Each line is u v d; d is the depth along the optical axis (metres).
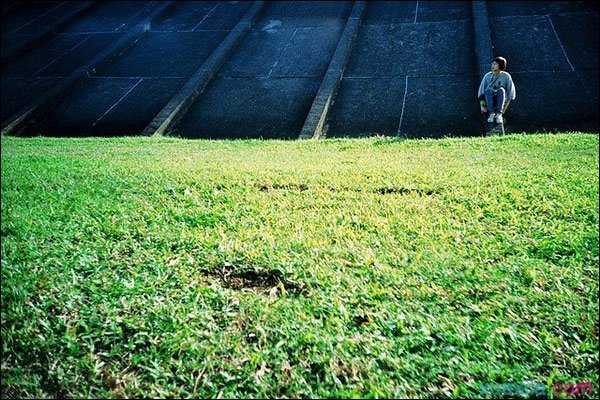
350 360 2.97
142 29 21.28
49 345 3.16
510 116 13.05
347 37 18.05
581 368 2.94
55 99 16.45
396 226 4.73
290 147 10.43
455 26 18.38
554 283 3.69
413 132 13.02
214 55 18.17
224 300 3.55
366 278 3.78
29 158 8.95
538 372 2.91
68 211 5.40
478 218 4.88
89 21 24.28
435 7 20.17
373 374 2.86
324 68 17.25
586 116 12.66
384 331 3.21
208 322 3.32
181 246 4.42
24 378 2.93
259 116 14.80
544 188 5.69
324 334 3.18
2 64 20.34
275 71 17.47
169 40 20.88
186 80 17.53
